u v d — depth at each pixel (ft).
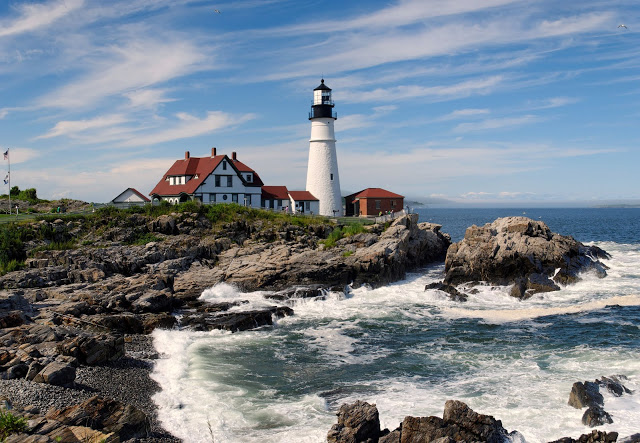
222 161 229.25
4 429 53.62
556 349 94.73
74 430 55.26
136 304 113.50
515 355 92.27
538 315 120.47
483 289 146.51
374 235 174.81
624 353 90.74
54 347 83.66
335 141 260.01
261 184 252.42
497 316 120.98
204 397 73.61
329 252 159.22
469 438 58.18
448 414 60.03
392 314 124.16
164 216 184.96
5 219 182.39
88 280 134.72
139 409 66.13
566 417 67.05
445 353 94.68
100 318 102.78
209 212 194.59
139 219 184.03
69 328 96.32
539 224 166.81
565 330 106.93
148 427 62.18
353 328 112.47
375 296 143.02
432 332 108.88
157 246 162.40
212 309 122.72
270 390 77.00
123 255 152.76
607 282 153.48
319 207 256.52
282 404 71.82
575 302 133.28
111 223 180.04
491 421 59.57
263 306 126.62
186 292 138.21
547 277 148.15
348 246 168.04
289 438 62.03
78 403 65.21
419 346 99.35
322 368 87.04
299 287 140.56
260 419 67.26
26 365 71.92
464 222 624.18
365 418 60.13
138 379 78.02
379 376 83.25
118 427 58.80
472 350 96.12
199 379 80.53
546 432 63.36
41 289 122.11
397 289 150.30
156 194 243.60
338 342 102.12
